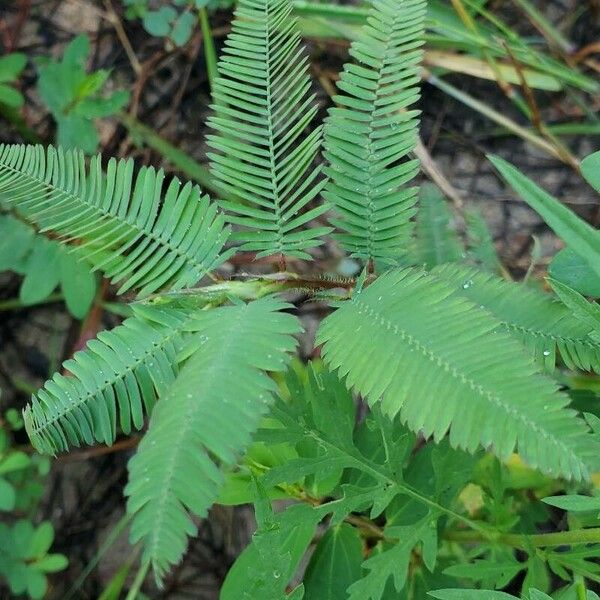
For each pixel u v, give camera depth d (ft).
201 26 1.59
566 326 0.80
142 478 0.60
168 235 0.77
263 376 0.63
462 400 0.62
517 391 0.61
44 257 1.27
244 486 1.00
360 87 0.81
